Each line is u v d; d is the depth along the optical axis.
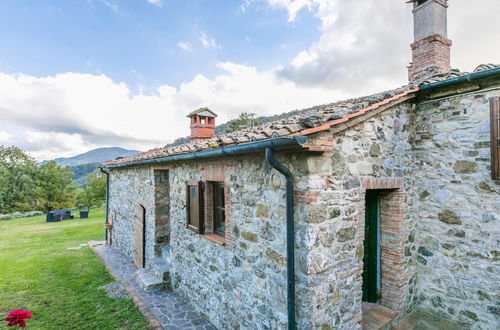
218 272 4.37
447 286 3.91
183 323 4.55
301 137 2.33
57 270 7.11
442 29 5.19
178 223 5.70
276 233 3.21
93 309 4.99
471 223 3.67
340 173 3.09
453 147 3.84
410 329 3.74
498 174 3.31
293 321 2.89
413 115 4.23
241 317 3.84
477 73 3.27
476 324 3.62
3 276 6.68
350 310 3.20
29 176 28.47
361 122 3.36
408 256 4.07
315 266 2.82
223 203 4.63
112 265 7.59
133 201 8.15
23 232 13.03
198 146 4.18
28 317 2.92
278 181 3.17
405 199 4.03
